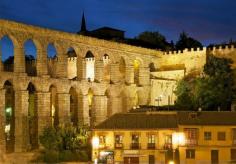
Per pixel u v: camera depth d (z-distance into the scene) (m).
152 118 114.50
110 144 110.44
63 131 119.69
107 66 172.25
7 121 161.88
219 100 141.25
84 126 130.75
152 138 109.81
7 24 125.56
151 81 174.38
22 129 128.12
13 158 119.12
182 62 174.88
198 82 145.88
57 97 143.50
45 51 137.25
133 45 184.50
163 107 148.38
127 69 167.50
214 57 157.38
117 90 161.88
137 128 110.25
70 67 180.00
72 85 145.62
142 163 109.25
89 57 179.88
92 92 156.38
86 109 150.00
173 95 166.50
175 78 169.88
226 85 146.38
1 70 124.06
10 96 162.25
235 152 108.69
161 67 181.00
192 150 108.88
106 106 156.75
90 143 117.38
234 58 162.25
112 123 113.06
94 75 161.25
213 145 108.88
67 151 114.31
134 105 167.38
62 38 143.25
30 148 129.50
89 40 152.38
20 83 128.62
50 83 138.00
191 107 141.50
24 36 130.75
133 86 168.38
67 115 142.88
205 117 113.31
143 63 174.00
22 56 129.75
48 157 112.81
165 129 109.25
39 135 128.12
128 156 109.62
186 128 109.31
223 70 148.75
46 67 137.38
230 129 109.06
